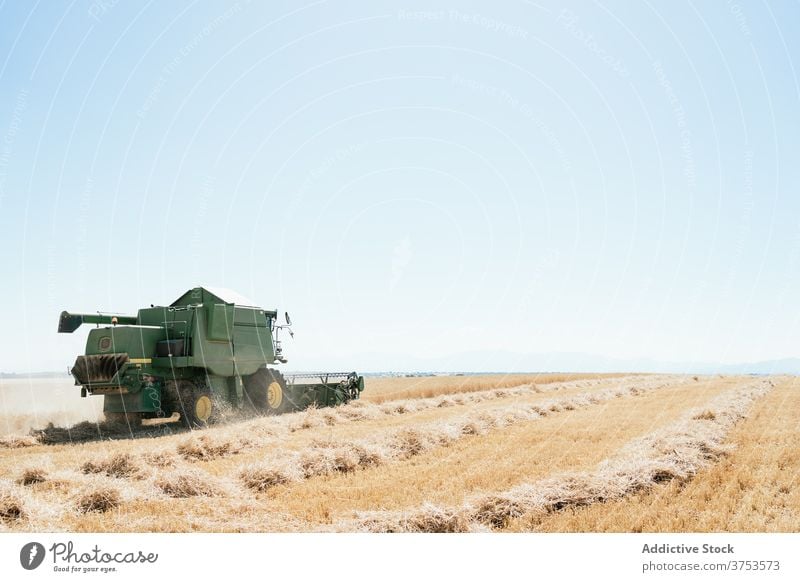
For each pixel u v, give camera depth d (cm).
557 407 2173
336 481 978
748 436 1351
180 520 752
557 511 802
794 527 708
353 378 2528
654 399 2588
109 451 1211
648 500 835
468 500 810
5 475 966
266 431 1549
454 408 2327
